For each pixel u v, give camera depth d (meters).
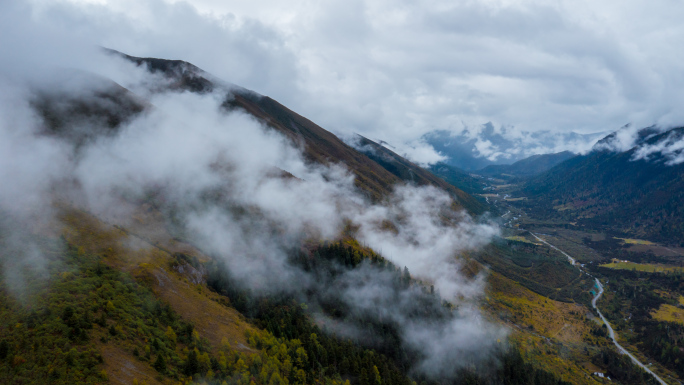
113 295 117.62
